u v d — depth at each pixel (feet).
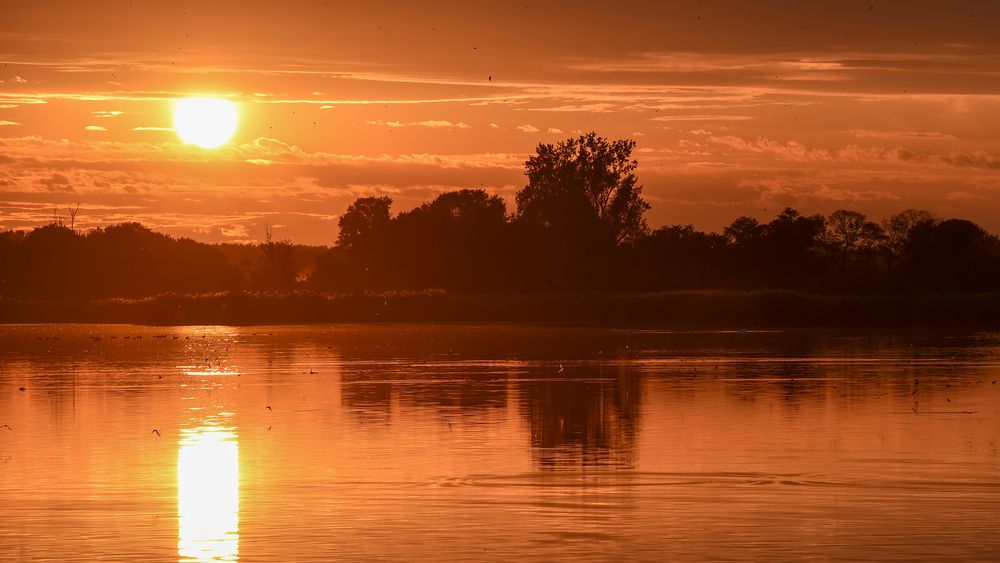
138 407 184.24
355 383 223.92
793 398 193.67
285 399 195.31
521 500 113.60
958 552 94.94
